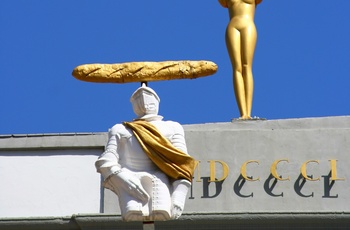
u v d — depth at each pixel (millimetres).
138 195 20656
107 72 22391
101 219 24828
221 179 25703
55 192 26016
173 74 22281
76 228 25156
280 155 25938
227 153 25938
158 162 20875
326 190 25703
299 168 25844
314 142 26047
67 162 26219
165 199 20688
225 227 24781
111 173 20828
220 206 25531
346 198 25656
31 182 26094
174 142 21172
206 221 24719
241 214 24781
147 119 21453
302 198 25641
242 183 25719
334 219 24766
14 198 25984
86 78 22391
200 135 26047
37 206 25922
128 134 21109
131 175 20781
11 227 25203
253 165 25859
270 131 26125
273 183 25734
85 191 25969
